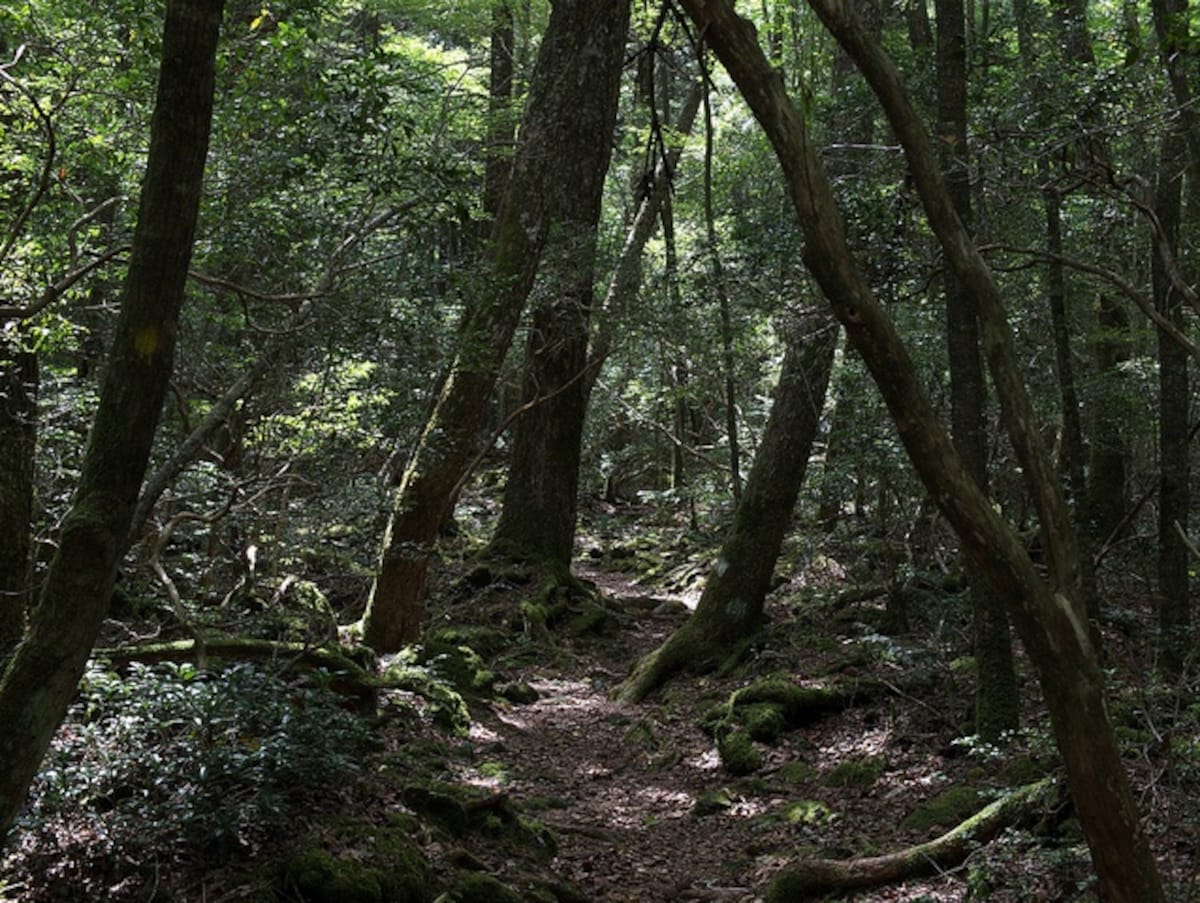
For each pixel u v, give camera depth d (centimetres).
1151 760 627
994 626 801
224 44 706
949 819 719
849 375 1156
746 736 947
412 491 1123
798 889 654
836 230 319
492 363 1130
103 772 554
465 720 977
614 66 1366
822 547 1449
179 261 346
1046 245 952
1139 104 769
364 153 715
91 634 343
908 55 1033
